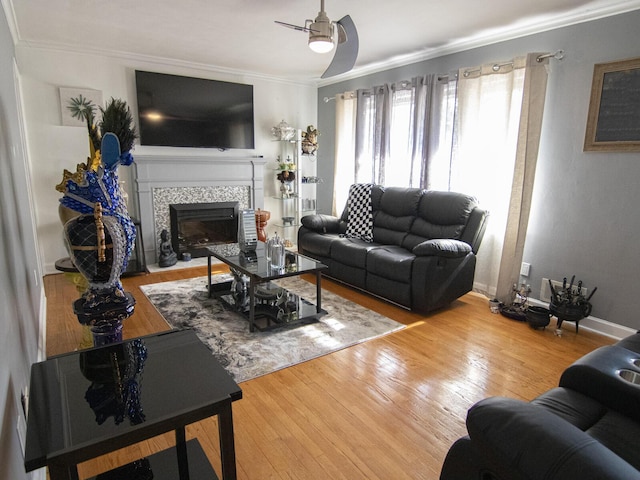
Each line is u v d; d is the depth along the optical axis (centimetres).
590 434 119
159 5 291
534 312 300
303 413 197
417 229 387
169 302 341
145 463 144
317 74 522
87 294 186
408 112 436
